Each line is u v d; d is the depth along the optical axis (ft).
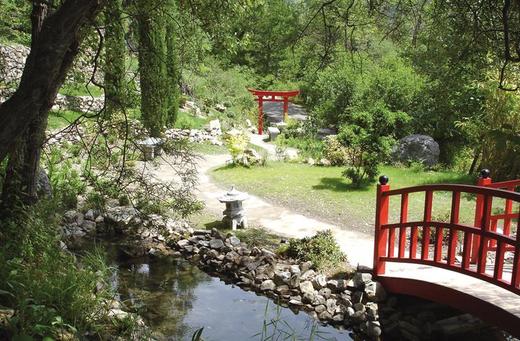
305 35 19.62
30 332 10.48
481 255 16.58
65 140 41.65
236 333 18.78
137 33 23.17
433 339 18.88
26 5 33.22
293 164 49.90
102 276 16.10
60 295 12.51
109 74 20.93
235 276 24.11
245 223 31.40
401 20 17.37
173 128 58.59
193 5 21.45
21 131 10.71
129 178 21.13
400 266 21.98
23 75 10.72
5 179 18.69
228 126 69.26
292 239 26.45
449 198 37.52
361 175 40.65
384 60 61.00
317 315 20.65
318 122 66.90
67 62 16.19
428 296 18.71
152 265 25.68
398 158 49.93
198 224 31.86
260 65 90.79
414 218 32.30
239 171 45.85
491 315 15.99
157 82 51.37
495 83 38.88
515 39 13.71
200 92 75.87
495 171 42.32
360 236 29.30
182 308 20.70
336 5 17.89
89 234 28.48
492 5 14.05
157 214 26.53
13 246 15.34
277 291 22.47
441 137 56.24
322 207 35.22
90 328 12.57
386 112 40.78
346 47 19.27
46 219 18.69
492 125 41.37
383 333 19.33
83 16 10.76
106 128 20.52
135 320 14.11
